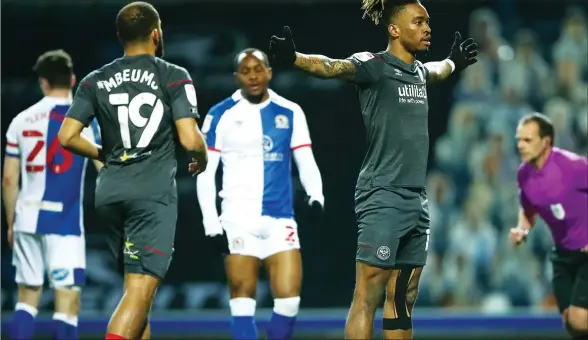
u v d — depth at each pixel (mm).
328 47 44062
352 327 19391
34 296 26031
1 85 42906
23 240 25906
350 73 19344
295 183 41000
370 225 19438
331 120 42938
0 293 35938
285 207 24531
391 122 19500
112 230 20094
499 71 42938
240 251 24125
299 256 24453
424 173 19781
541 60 43781
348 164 42625
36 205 25688
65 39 43750
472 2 44125
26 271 25875
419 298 38188
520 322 34438
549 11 45562
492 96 42531
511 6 45469
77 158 25891
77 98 19719
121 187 19438
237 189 24406
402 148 19500
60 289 25719
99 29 43938
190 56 43438
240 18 43875
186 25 43688
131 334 19141
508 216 40000
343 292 40594
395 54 19906
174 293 40281
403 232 19438
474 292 38375
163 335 33938
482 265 38719
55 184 25703
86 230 40344
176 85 19547
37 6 43531
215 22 43781
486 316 34625
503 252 38938
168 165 19719
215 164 24516
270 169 24438
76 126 19562
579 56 43719
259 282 39344
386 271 19516
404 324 20203
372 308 19531
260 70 24422
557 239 25516
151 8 20125
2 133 42562
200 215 41000
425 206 19922
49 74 25828
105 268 39688
